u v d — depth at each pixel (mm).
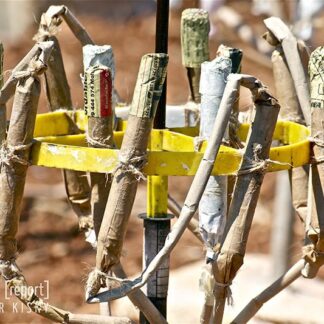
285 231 6387
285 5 5984
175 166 3043
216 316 3223
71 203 3725
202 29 3752
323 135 3213
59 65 3732
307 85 3518
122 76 14234
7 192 3160
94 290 3113
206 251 3324
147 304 3256
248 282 6297
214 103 3199
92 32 17062
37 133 3635
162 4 3445
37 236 9188
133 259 8609
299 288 6125
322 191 3246
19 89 3105
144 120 2982
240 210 3088
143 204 9383
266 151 3070
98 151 3023
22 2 16562
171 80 14016
